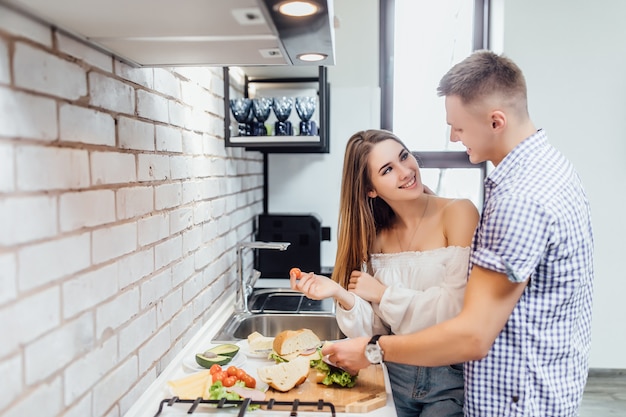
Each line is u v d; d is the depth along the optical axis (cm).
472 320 97
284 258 261
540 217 96
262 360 149
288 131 209
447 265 138
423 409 142
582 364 114
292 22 79
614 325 285
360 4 282
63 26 81
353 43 283
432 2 299
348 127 285
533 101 275
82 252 88
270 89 238
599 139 276
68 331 84
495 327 98
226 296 204
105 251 97
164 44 94
